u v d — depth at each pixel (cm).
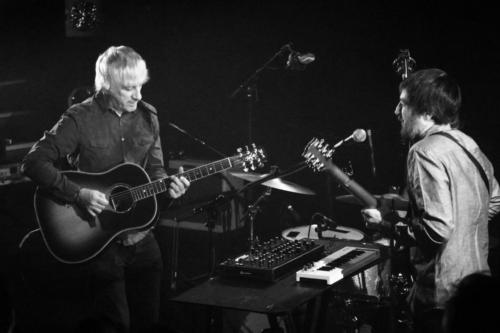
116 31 729
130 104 357
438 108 289
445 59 621
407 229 293
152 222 367
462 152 284
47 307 490
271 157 677
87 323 215
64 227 361
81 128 356
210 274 407
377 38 645
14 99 754
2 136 725
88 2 688
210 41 712
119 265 360
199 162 617
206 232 612
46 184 349
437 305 281
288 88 679
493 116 601
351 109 661
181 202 593
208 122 714
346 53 659
